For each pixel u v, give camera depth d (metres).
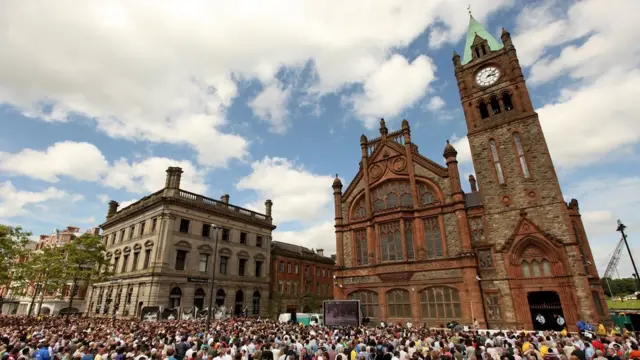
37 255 44.34
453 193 39.44
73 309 62.91
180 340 18.78
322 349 16.42
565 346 17.73
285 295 65.25
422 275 38.47
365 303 41.91
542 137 36.72
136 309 43.62
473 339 19.77
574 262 31.50
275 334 21.78
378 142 48.19
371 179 46.88
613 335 22.20
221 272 52.31
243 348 16.48
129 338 18.67
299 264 71.81
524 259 34.28
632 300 80.50
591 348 15.58
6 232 37.25
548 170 35.38
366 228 44.94
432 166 42.31
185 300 45.88
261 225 61.31
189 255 48.19
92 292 56.75
